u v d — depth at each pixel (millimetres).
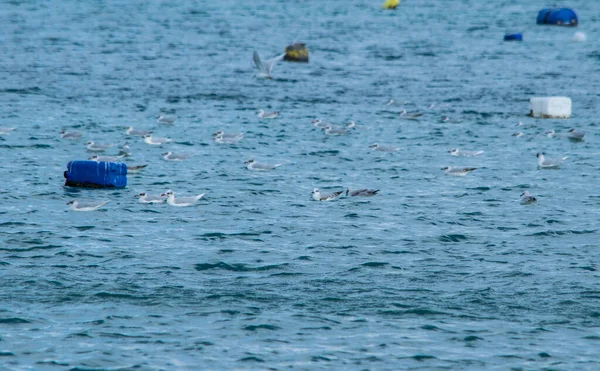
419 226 160125
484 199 180375
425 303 122812
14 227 153625
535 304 123000
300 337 111688
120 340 110062
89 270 133250
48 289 125375
